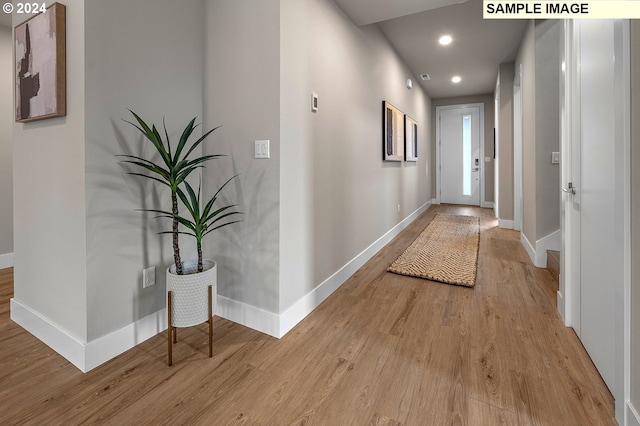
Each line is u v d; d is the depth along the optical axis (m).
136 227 1.77
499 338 1.82
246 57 1.90
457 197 7.51
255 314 1.97
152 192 1.85
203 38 2.10
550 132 2.97
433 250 3.64
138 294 1.79
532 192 3.23
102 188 1.60
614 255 1.29
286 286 1.94
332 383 1.47
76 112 1.54
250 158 1.93
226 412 1.29
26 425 1.22
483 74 5.33
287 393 1.40
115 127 1.64
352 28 2.81
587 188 1.63
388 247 3.81
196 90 2.07
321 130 2.31
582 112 1.70
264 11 1.82
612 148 1.32
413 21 3.43
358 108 2.98
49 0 1.63
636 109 1.08
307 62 2.10
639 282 1.07
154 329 1.88
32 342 1.80
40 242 1.81
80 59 1.51
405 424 1.23
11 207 3.17
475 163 7.23
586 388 1.39
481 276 2.85
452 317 2.09
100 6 1.55
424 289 2.58
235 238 2.03
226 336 1.89
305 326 2.00
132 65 1.70
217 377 1.51
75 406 1.32
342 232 2.71
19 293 2.00
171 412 1.29
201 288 1.64
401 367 1.58
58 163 1.65
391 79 3.99
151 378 1.50
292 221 1.98
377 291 2.55
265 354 1.70
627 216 1.13
